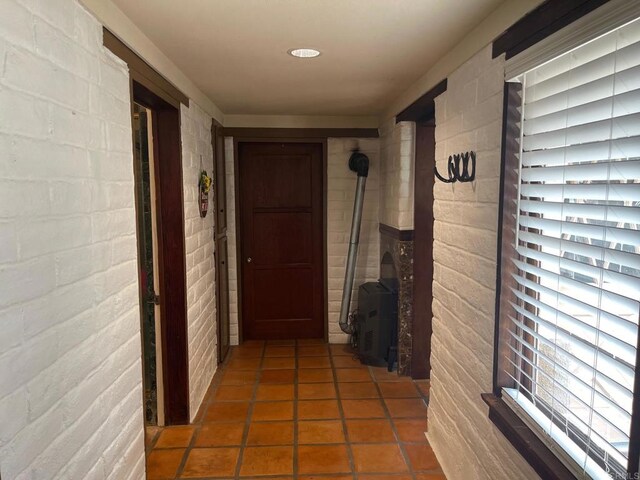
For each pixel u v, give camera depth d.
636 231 1.01
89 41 1.40
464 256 2.00
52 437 1.18
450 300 2.21
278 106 3.59
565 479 1.20
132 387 1.75
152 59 2.01
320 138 4.07
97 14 1.45
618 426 1.14
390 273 3.70
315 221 4.29
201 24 1.79
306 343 4.29
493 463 1.70
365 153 4.09
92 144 1.42
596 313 1.14
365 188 4.11
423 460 2.39
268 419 2.83
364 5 1.61
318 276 4.35
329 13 1.68
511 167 1.57
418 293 3.38
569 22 1.20
